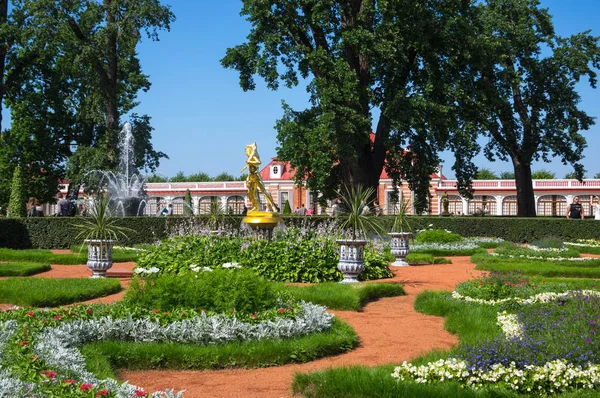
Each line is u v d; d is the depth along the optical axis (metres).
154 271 13.17
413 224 28.69
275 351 7.04
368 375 5.80
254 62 26.86
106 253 13.90
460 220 28.86
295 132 25.70
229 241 14.20
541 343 6.21
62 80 37.12
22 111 37.47
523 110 35.12
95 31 31.02
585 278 15.12
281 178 59.12
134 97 42.19
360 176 27.58
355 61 27.47
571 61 33.44
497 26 33.00
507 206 56.03
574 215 30.36
